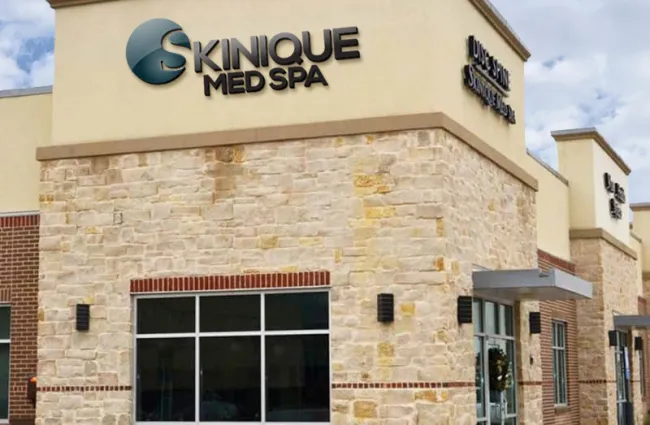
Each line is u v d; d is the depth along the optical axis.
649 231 42.12
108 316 18.09
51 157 18.69
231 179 17.69
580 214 30.50
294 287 17.12
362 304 16.72
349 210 16.98
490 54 20.30
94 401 17.98
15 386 20.16
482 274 17.88
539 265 25.70
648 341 40.28
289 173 17.39
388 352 16.47
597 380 29.59
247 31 17.95
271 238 17.36
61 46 19.00
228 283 17.48
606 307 30.31
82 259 18.36
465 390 17.02
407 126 16.78
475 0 19.16
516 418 20.73
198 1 18.28
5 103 21.00
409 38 17.08
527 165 24.97
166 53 18.34
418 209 16.61
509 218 20.67
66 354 18.25
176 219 17.91
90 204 18.41
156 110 18.30
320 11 17.58
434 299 16.36
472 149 18.38
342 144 17.14
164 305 17.97
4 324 20.61
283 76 17.64
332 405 16.67
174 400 17.70
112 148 18.33
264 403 17.17
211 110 17.98
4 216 20.59
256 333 17.36
